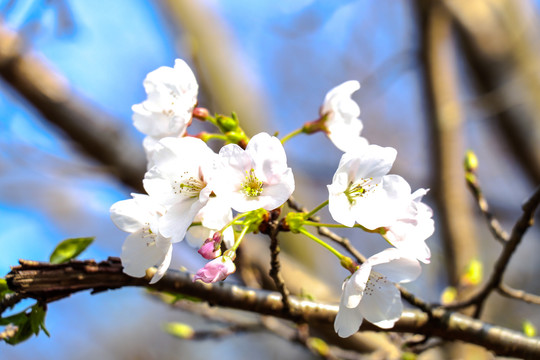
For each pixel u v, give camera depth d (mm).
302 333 801
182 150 623
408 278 625
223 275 605
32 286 625
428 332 671
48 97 897
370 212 621
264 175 618
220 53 1151
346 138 689
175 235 612
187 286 659
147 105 658
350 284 611
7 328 646
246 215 632
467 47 1188
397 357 783
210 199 619
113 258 641
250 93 1176
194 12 1168
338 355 805
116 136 934
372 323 646
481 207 710
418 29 1107
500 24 1188
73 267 631
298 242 1067
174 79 659
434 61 1105
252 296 664
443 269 1079
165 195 623
